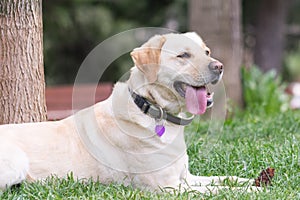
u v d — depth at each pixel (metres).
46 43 34.94
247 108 16.81
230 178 8.61
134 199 7.62
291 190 8.00
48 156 8.38
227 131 12.32
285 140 10.63
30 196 7.84
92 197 7.64
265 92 18.38
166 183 8.29
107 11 36.06
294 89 27.30
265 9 31.33
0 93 10.33
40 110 10.62
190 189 8.14
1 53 10.26
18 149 8.30
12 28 10.23
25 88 10.39
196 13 18.89
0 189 8.16
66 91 26.28
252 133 12.02
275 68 31.47
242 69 19.17
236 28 19.14
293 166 9.04
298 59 40.72
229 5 18.80
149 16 36.16
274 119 13.40
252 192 7.81
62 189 7.99
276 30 31.44
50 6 34.44
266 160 9.34
